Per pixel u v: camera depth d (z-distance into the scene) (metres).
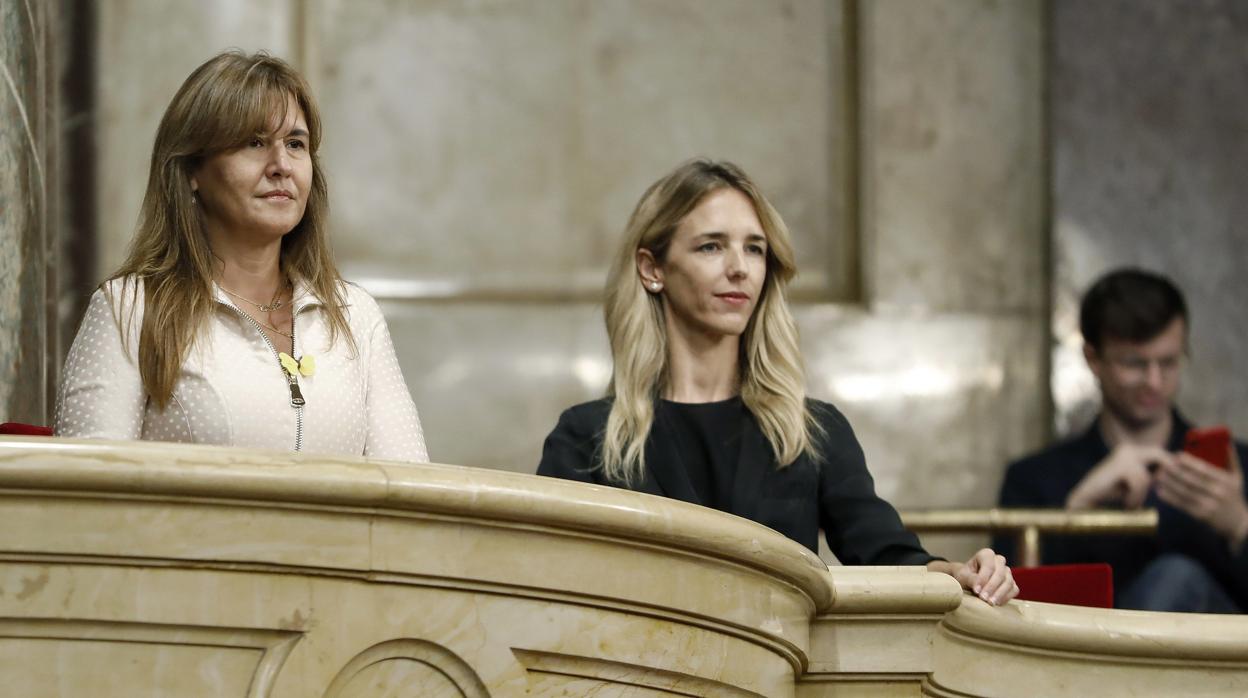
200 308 8.73
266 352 8.85
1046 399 21.30
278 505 6.47
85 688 6.29
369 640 6.59
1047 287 21.47
